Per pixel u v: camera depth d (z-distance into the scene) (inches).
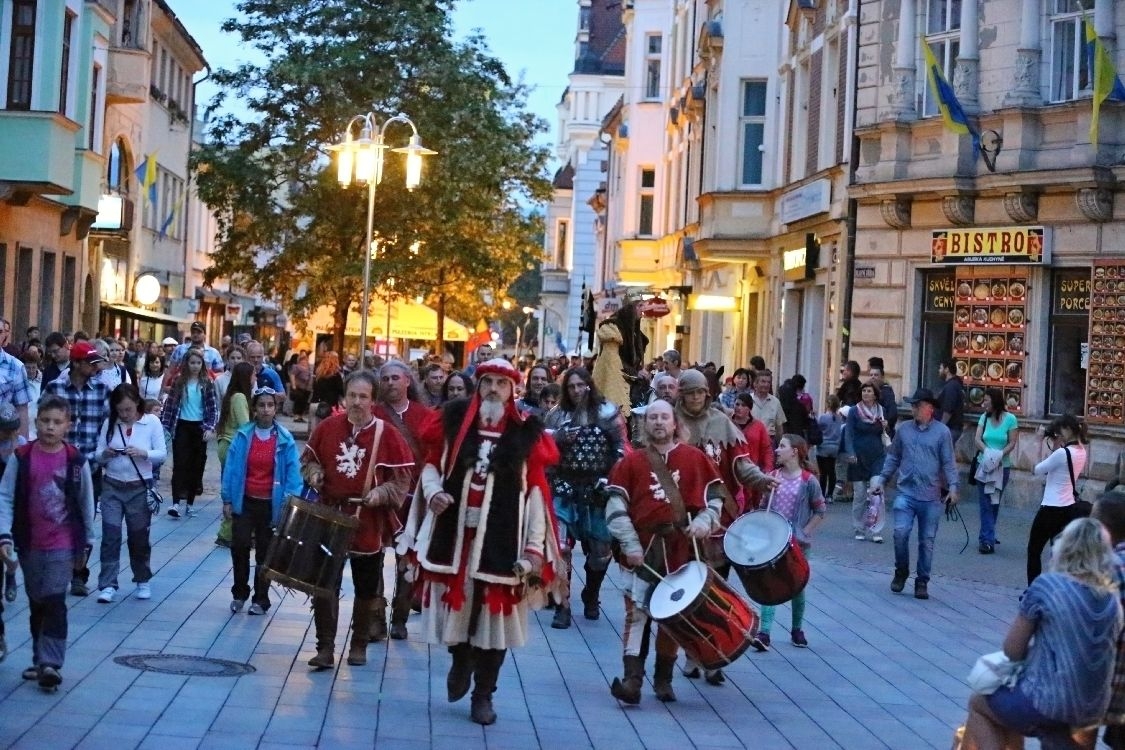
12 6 1185.4
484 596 381.7
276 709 383.9
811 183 1197.7
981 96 996.6
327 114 1485.0
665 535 415.2
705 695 438.6
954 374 975.0
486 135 1518.2
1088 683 286.5
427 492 384.8
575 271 3309.5
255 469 507.8
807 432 991.6
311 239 1521.9
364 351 1126.4
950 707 439.5
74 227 1462.8
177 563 610.9
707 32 1464.1
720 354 1699.1
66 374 586.6
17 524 388.2
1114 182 912.3
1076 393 958.4
